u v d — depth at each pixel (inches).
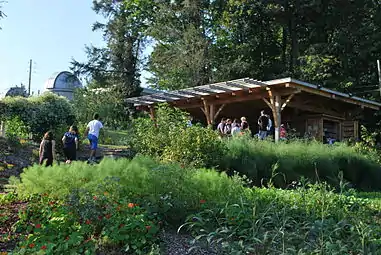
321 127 778.8
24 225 208.5
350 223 222.7
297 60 1080.2
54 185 236.7
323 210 234.2
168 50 1137.4
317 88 654.5
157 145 446.9
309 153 459.8
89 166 261.0
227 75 1073.5
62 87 1592.0
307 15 1087.0
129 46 1268.5
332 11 1058.7
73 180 240.4
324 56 1004.6
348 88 994.7
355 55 1031.6
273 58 1176.8
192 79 1083.9
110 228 190.4
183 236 213.2
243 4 1068.5
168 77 1208.8
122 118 1180.5
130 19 1263.5
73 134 475.5
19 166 453.4
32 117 684.1
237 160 423.8
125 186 233.8
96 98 1170.0
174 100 778.2
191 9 1105.4
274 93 653.3
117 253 186.2
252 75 1105.4
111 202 209.8
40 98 713.6
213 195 249.1
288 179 428.8
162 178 238.2
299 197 255.1
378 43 991.6
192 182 247.9
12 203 247.1
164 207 223.3
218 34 1185.4
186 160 398.9
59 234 188.9
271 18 1099.3
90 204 199.2
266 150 450.3
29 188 246.4
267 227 211.9
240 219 214.4
